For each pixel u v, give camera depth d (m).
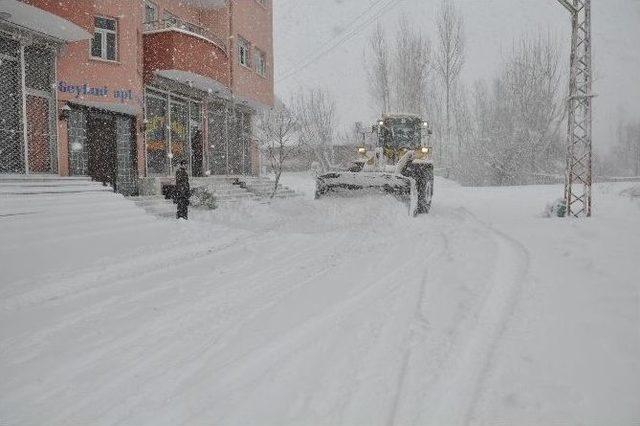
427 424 2.25
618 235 6.90
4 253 5.77
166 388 2.76
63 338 3.64
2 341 3.61
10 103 9.69
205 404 2.55
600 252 5.65
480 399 2.45
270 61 21.33
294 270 5.65
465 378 2.69
